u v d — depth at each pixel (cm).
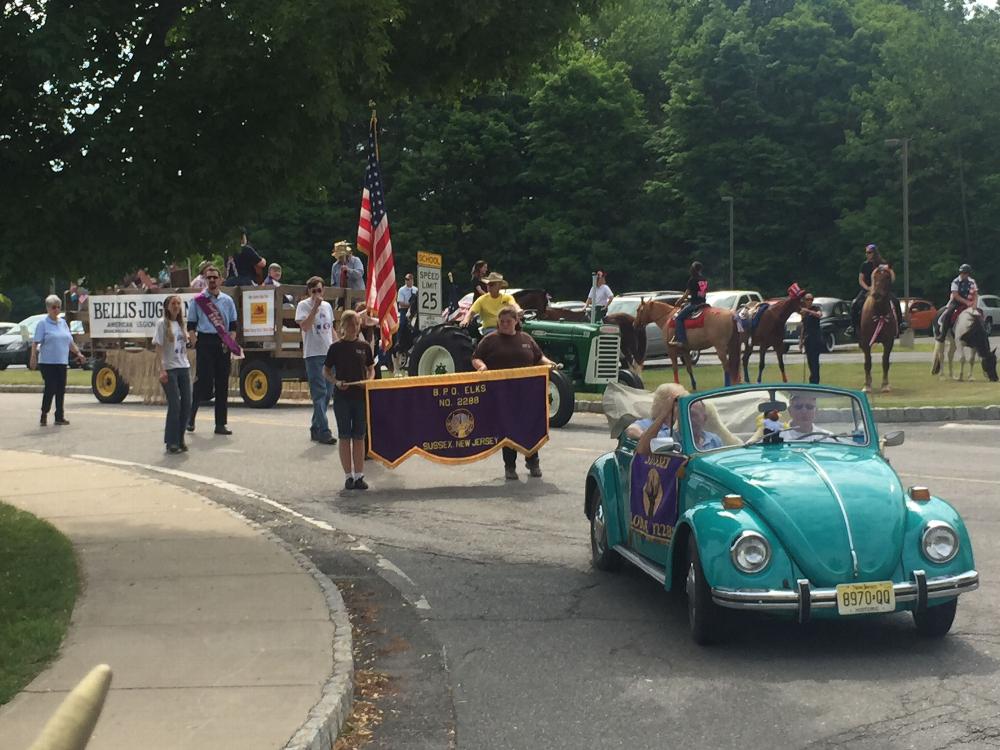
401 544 1061
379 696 644
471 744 564
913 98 7019
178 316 1641
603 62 6981
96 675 138
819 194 7025
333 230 6488
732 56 6875
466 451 1388
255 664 656
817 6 7250
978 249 6994
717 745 553
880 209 6788
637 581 914
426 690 653
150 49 1014
